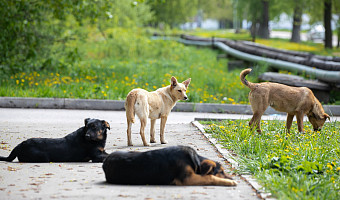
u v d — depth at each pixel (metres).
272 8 52.22
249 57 24.58
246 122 11.72
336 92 18.27
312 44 48.50
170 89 9.76
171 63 24.92
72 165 7.40
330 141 9.38
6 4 17.92
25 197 5.34
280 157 7.14
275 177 6.30
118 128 11.30
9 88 15.43
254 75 20.02
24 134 10.04
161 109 9.59
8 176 6.43
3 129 10.59
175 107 14.77
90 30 26.33
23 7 18.45
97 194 5.49
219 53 34.38
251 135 9.45
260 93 10.16
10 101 14.41
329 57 21.47
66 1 18.05
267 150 8.30
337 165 7.18
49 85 16.14
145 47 28.92
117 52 28.45
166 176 5.99
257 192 5.77
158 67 22.98
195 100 15.35
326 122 12.59
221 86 18.31
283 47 41.28
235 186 6.07
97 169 7.13
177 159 6.01
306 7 43.59
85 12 19.25
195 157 6.11
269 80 17.30
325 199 5.47
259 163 7.03
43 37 20.34
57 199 5.27
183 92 9.73
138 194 5.50
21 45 19.67
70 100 14.53
